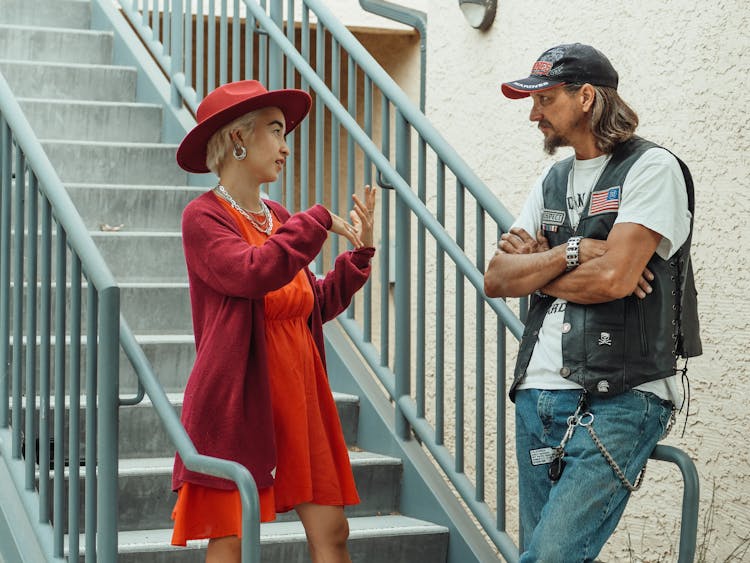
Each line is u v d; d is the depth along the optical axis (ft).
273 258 8.46
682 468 8.16
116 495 8.98
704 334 11.55
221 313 8.74
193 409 8.63
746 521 10.97
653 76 12.49
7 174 10.93
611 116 8.45
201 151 9.34
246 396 8.72
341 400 13.20
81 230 9.46
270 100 9.12
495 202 11.16
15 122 10.61
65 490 11.08
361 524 11.85
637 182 8.20
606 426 8.16
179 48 17.71
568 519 8.09
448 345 16.30
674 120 12.15
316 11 14.28
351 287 9.73
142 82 18.85
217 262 8.60
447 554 11.71
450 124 16.53
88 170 16.80
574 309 8.36
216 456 8.56
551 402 8.40
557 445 8.45
